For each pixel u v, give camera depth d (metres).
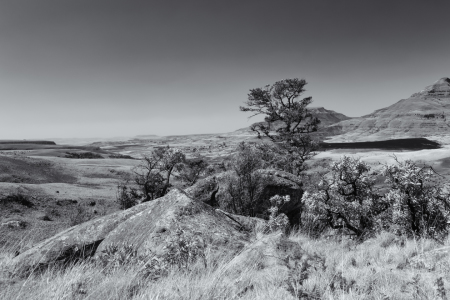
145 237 5.82
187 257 5.14
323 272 4.52
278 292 3.78
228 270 4.72
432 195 11.20
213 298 3.55
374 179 12.75
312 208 12.63
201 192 15.66
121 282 4.09
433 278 3.99
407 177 11.11
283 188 14.99
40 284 4.12
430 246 6.06
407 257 5.32
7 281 4.51
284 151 31.56
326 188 13.02
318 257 5.26
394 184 11.74
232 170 16.33
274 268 4.73
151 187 34.12
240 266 4.87
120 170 69.62
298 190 15.14
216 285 3.82
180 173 33.47
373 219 12.33
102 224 6.47
